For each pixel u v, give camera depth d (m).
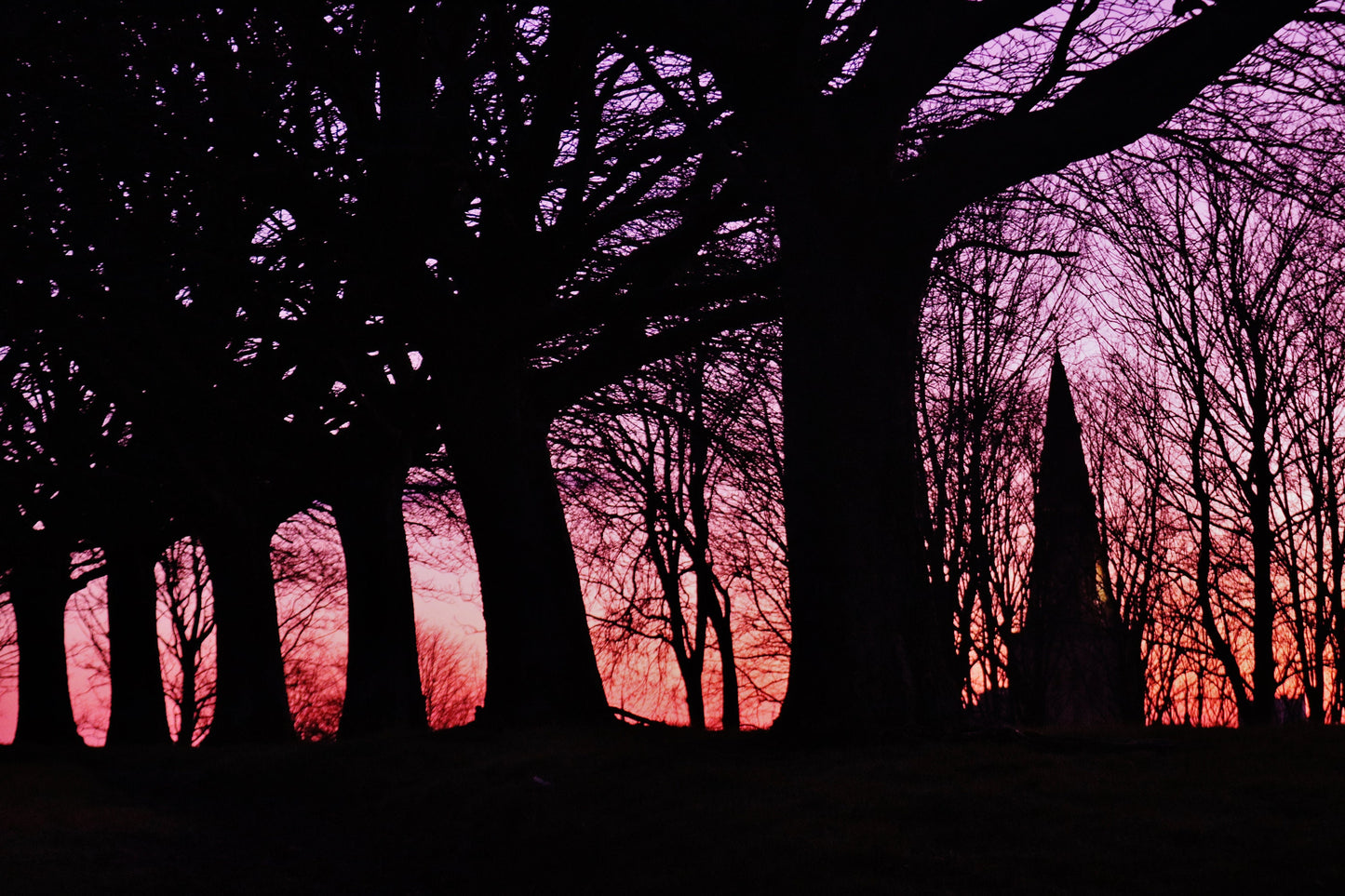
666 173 15.74
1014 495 29.08
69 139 10.92
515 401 15.21
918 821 7.34
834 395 10.48
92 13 10.88
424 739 13.93
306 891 7.90
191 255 12.12
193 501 16.89
